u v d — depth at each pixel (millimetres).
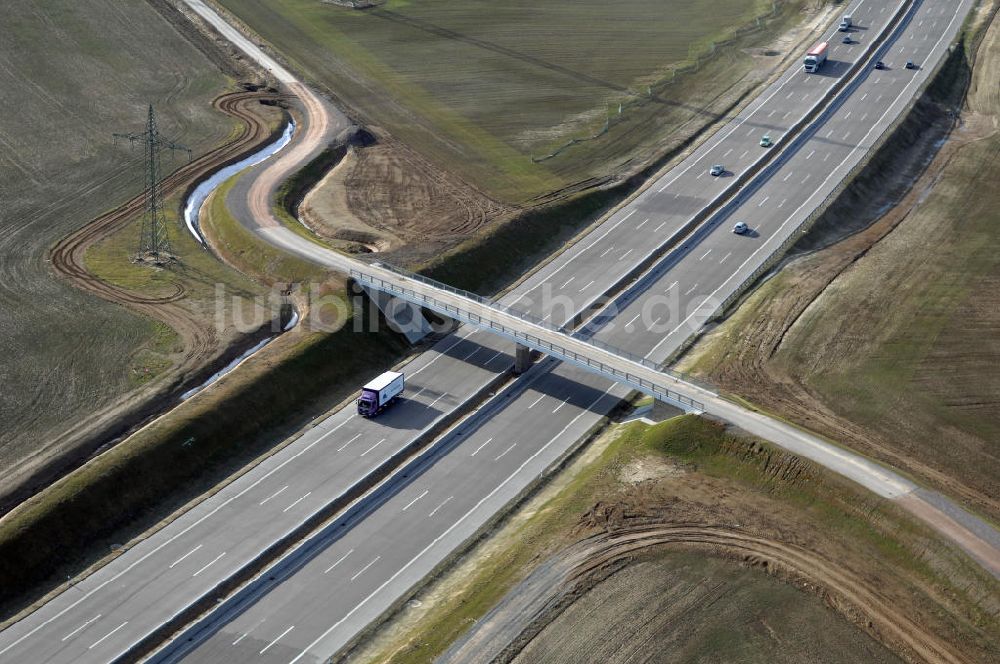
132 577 75375
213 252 123438
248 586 73750
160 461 85125
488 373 101688
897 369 99250
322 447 90000
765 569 74438
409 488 85188
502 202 134000
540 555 76250
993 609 69625
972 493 82625
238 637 70250
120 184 137500
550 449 90500
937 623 69625
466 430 92688
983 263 118625
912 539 75188
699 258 121250
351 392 98875
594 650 67500
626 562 75250
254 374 95562
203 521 81000
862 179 139250
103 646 69375
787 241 123000
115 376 97188
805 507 80125
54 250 120000
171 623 71062
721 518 79625
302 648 69500
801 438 85688
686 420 88500
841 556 75438
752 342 103688
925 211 132500
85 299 110000
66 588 74375
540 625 69688
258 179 138125
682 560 75375
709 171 142875
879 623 69812
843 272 117188
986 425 91562
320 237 125688
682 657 67062
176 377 97250
